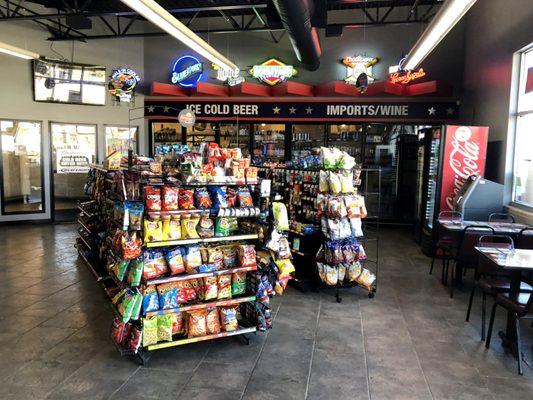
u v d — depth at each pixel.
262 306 3.81
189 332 3.50
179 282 3.50
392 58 9.48
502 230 4.86
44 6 9.20
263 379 3.13
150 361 3.39
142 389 2.98
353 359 3.46
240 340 3.78
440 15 4.20
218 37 10.20
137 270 3.28
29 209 9.59
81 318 4.26
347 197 4.85
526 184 5.99
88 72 9.70
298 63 9.90
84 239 6.24
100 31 9.91
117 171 4.29
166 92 9.76
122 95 9.55
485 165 6.89
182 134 10.64
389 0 8.62
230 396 2.91
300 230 5.20
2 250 7.06
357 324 4.19
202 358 3.45
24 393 2.92
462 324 4.22
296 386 3.04
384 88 8.72
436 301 4.88
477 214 6.22
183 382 3.08
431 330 4.06
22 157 9.38
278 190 5.96
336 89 8.95
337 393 2.96
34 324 4.11
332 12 9.63
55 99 9.41
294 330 4.03
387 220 9.90
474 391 3.01
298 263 5.31
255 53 10.07
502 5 6.76
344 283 5.09
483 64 7.67
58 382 3.06
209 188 3.72
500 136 6.70
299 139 10.16
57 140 9.66
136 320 3.41
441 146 6.61
